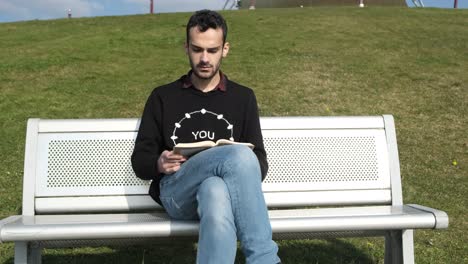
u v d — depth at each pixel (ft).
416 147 18.26
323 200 9.70
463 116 21.36
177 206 8.02
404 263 8.82
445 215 8.20
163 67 27.20
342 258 10.99
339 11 45.98
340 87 24.38
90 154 9.47
